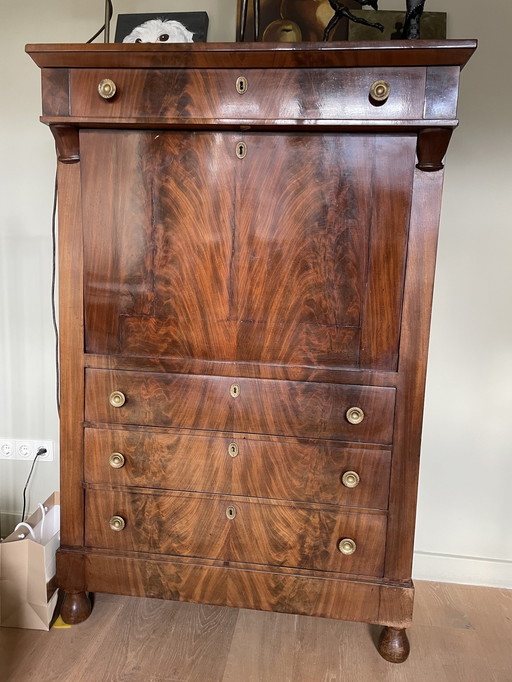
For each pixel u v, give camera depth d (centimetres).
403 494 149
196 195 143
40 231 201
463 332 188
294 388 148
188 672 154
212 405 151
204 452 153
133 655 159
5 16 190
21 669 152
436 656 163
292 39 174
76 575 163
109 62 133
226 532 156
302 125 133
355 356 145
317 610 155
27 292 205
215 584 158
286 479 151
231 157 140
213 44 128
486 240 183
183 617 176
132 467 156
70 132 141
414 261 140
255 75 132
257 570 156
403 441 147
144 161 143
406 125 130
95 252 149
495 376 190
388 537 151
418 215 138
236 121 133
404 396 145
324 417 148
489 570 198
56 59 135
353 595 153
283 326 146
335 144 137
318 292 144
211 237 144
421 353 143
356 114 131
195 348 150
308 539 154
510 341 188
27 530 180
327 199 139
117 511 159
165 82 134
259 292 145
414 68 128
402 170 136
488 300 186
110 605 181
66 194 147
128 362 152
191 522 157
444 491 198
